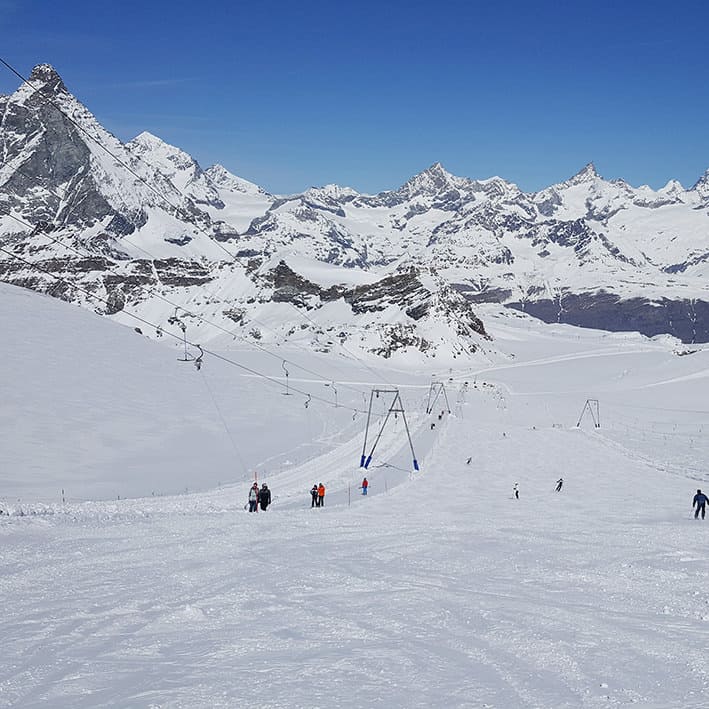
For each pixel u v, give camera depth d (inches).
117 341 5930.1
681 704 465.4
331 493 2593.5
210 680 518.3
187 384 5349.4
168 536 1307.8
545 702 470.6
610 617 737.0
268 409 5206.7
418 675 533.6
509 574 997.2
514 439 4931.1
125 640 642.8
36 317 5826.8
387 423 5502.0
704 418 6491.1
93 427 3732.8
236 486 2741.1
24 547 1136.2
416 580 941.8
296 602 804.6
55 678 530.0
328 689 496.4
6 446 3186.5
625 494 2650.1
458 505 2213.3
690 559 1128.8
